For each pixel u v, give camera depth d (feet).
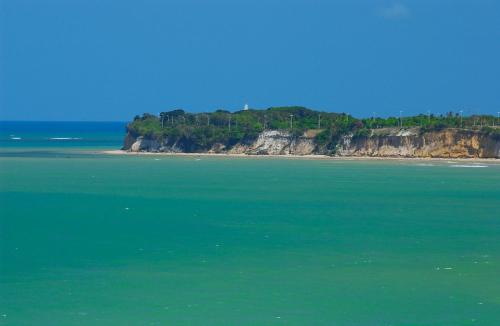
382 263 526.16
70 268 513.04
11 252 564.30
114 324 399.03
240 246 585.63
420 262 529.45
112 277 488.44
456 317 410.31
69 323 401.08
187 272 501.56
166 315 412.36
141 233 644.27
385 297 443.73
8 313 416.46
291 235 634.02
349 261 531.91
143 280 480.64
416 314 414.41
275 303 433.07
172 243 597.93
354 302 435.12
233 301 436.35
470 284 472.03
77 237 626.23
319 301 435.94
